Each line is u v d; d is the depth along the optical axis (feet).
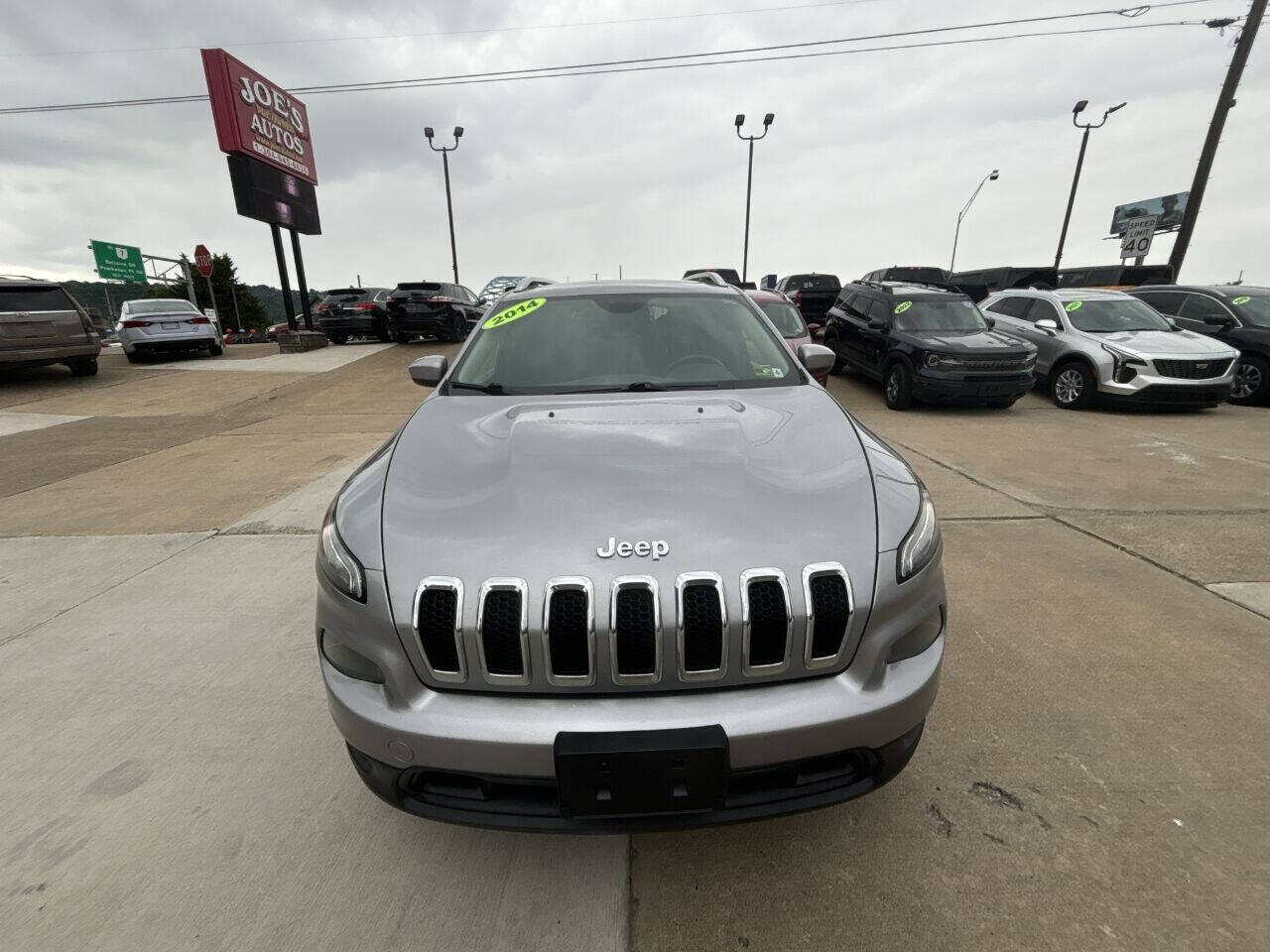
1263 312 30.60
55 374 41.19
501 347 9.18
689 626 4.93
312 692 8.82
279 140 52.16
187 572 12.57
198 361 47.67
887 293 31.40
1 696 8.82
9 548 13.94
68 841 6.47
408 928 5.53
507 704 4.95
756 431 6.80
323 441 23.22
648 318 9.57
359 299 56.24
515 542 5.17
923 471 18.70
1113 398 27.35
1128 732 7.68
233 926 5.57
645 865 6.09
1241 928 5.35
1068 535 13.74
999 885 5.79
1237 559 12.37
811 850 6.19
